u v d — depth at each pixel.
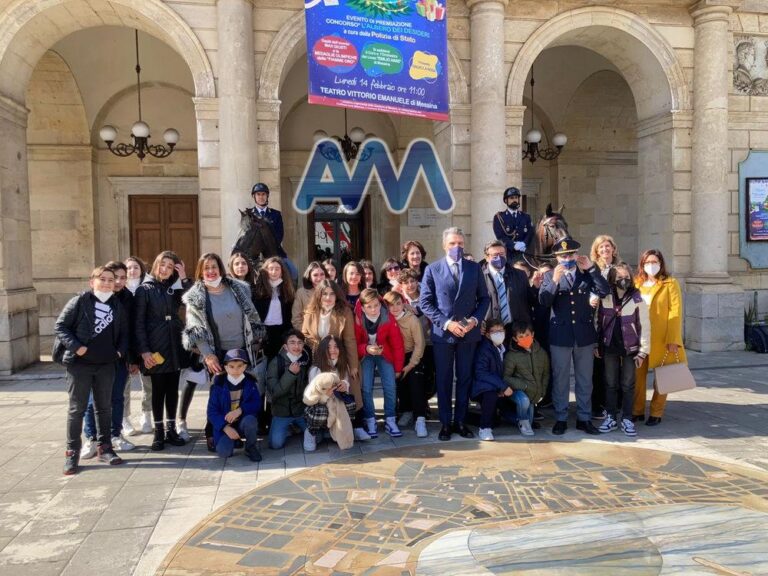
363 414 6.06
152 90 13.34
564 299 5.90
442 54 9.33
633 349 5.79
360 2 8.88
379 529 3.89
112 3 8.82
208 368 5.47
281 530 3.91
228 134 8.86
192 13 8.95
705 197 10.51
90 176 12.98
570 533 3.77
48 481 4.89
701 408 6.86
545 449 5.51
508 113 9.97
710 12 10.30
